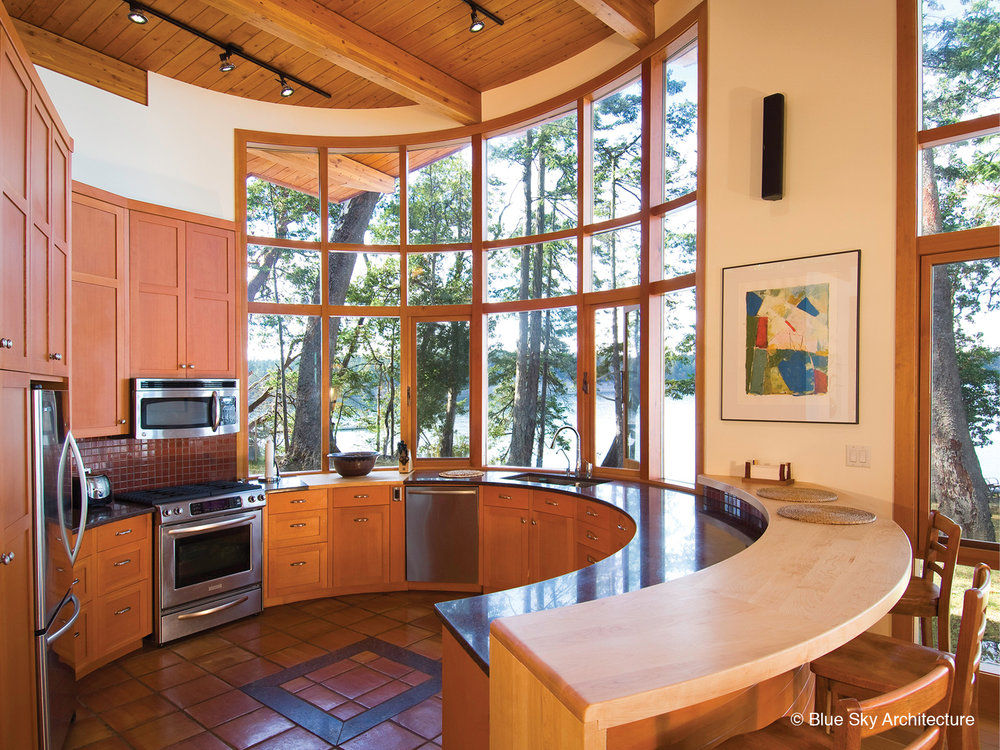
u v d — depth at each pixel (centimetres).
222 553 404
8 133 198
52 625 240
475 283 509
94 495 362
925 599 224
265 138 494
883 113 288
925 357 278
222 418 441
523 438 492
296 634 387
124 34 396
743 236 337
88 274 372
